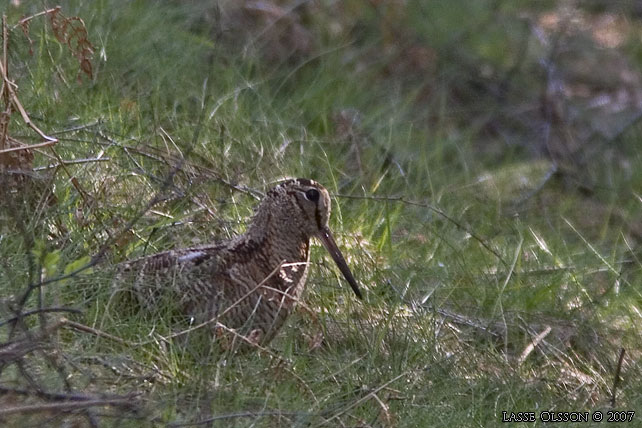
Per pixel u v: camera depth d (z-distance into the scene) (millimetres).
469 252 12141
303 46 15969
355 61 16750
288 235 9234
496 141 16578
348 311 9969
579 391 9906
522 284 11547
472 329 10477
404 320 10125
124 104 12094
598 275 12516
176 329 8680
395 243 11805
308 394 8484
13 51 11773
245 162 11930
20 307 7551
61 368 7441
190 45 14109
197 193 10852
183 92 13133
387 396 8695
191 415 7746
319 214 9336
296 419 7957
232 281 8852
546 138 16531
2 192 8930
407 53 17438
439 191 13594
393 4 17656
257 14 16016
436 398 9062
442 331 10195
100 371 8070
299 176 12227
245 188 11125
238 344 8648
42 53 12055
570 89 18547
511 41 18922
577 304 11484
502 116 17141
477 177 14828
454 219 12828
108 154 10898
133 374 8086
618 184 15703
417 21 18188
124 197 10367
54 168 9969
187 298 8750
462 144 15828
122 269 8844
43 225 9258
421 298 10805
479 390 9383
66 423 7266
